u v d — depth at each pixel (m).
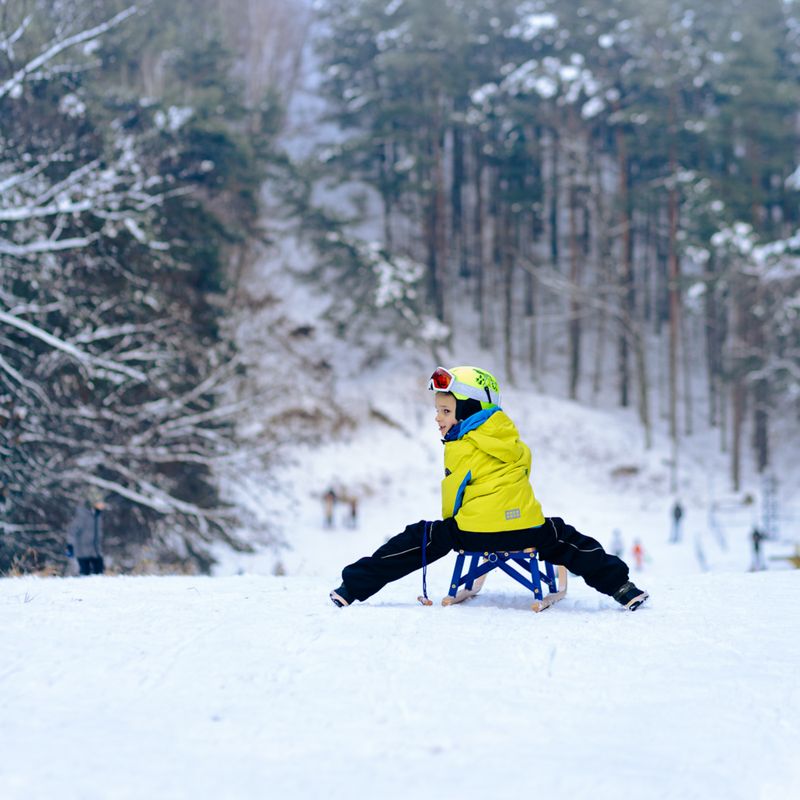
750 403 61.97
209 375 25.34
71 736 2.91
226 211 49.38
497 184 66.75
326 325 56.97
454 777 2.62
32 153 21.41
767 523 43.03
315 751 2.81
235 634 4.28
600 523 45.53
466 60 64.12
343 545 37.72
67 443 19.94
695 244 51.81
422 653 4.02
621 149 59.88
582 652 4.14
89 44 23.50
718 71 59.62
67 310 21.23
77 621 4.56
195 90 49.06
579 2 58.81
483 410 5.27
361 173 71.50
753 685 3.69
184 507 21.86
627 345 61.97
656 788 2.59
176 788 2.50
